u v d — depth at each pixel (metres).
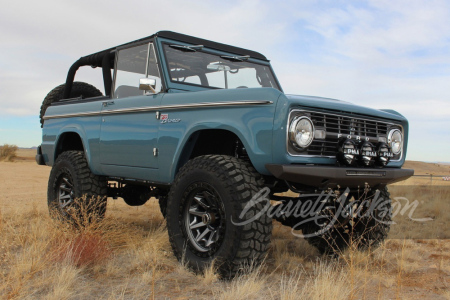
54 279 3.19
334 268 3.89
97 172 5.16
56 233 4.20
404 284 3.45
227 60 5.09
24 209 6.61
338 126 3.67
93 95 6.72
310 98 3.65
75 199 4.98
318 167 3.37
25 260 3.38
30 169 19.02
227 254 3.33
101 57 5.55
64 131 5.71
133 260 3.89
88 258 3.70
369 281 3.49
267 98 3.40
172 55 4.61
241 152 4.06
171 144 4.08
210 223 3.58
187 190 3.75
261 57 5.52
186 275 3.57
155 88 4.44
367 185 3.71
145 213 7.19
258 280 3.31
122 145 4.70
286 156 3.30
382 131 4.10
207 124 3.73
